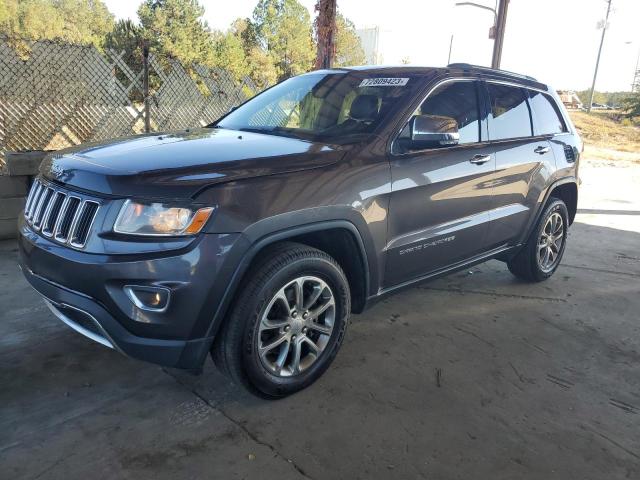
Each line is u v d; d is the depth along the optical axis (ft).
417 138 10.25
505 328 12.91
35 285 8.70
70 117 23.04
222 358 8.55
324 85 12.47
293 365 9.38
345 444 8.35
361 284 10.29
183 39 122.62
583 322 13.50
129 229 7.64
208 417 8.88
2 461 7.61
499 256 14.21
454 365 11.00
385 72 12.20
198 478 7.49
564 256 19.31
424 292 15.10
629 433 8.96
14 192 17.71
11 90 21.11
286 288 8.95
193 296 7.75
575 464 8.11
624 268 18.15
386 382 10.21
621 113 144.25
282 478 7.55
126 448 8.03
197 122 28.07
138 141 10.11
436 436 8.64
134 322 7.74
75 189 8.32
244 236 8.04
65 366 10.23
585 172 44.29
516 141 13.74
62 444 8.04
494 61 41.01
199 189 7.82
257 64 147.02
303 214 8.68
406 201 10.48
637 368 11.24
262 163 8.70
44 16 139.64
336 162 9.44
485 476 7.78
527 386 10.32
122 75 24.53
